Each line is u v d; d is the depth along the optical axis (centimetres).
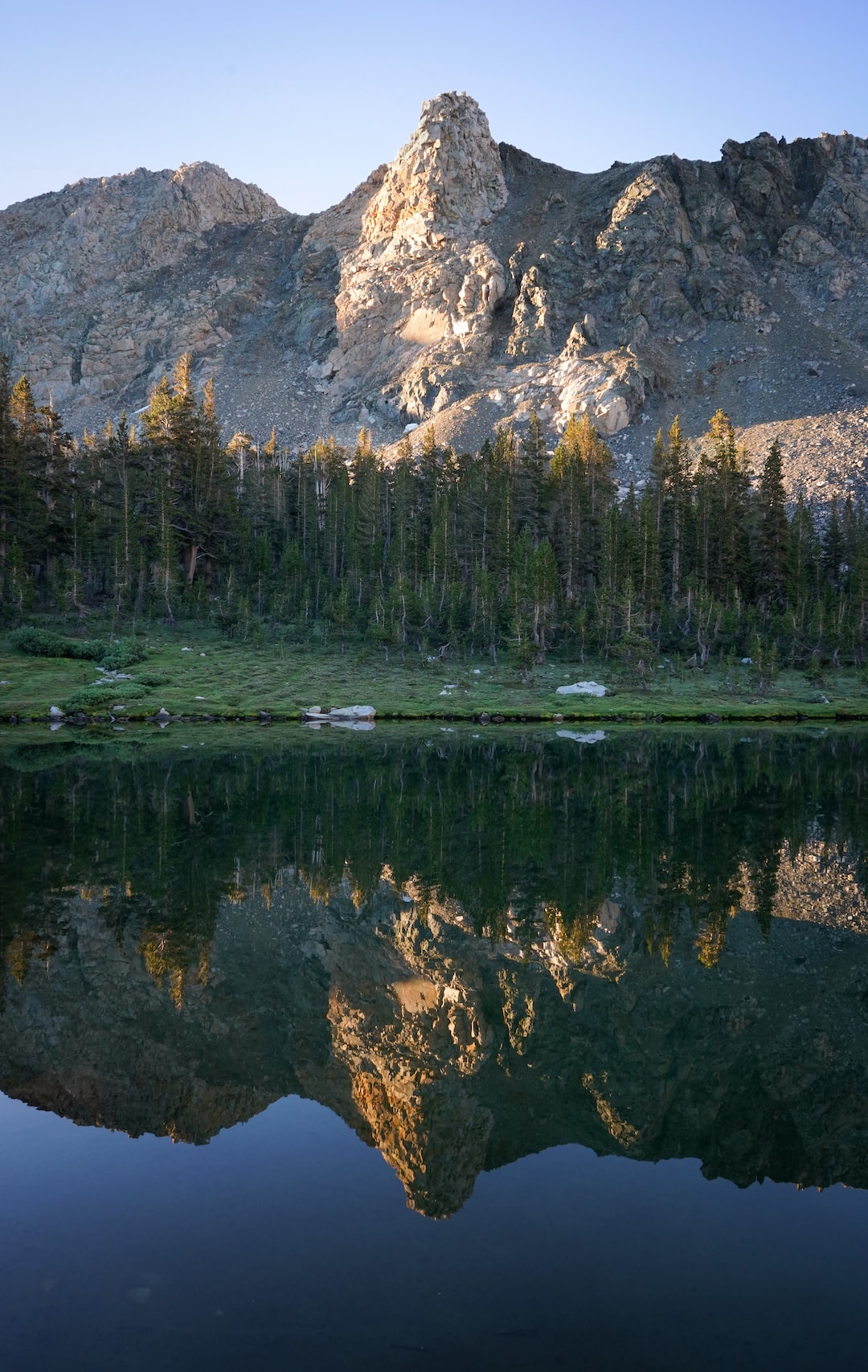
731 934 1831
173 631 9956
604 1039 1291
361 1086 1123
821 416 19950
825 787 3984
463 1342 630
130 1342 623
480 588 10256
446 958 1666
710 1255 759
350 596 11144
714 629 10419
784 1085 1145
